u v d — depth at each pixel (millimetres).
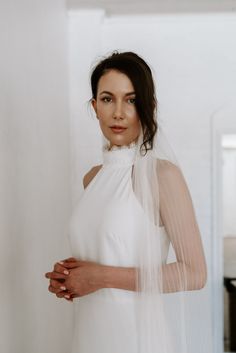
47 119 2391
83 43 3150
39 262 2154
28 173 1961
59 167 2729
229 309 3428
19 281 1796
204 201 3295
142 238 1236
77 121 3148
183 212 1246
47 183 2367
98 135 3139
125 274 1224
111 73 1292
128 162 1360
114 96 1295
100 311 1317
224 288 3418
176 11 3211
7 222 1642
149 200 1243
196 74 3299
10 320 1671
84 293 1255
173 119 3311
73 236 1396
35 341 2051
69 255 2988
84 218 1362
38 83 2189
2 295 1581
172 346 1312
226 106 3279
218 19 3266
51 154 2488
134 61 1288
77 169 3145
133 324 1282
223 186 3379
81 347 1376
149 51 3314
